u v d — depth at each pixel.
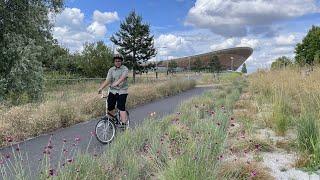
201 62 110.50
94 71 42.16
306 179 5.86
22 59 19.98
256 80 19.64
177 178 4.87
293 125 9.26
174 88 30.03
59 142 9.66
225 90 24.36
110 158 6.19
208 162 5.39
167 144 6.55
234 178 5.55
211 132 7.32
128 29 48.19
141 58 48.53
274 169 6.32
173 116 11.59
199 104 15.31
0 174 6.02
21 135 10.24
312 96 10.41
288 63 19.03
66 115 12.69
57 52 41.28
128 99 18.61
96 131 9.35
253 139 7.61
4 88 18.66
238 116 11.09
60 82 27.11
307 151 6.84
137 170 5.76
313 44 59.16
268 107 11.75
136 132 8.23
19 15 22.36
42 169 5.35
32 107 13.26
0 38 21.19
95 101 15.69
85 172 5.33
